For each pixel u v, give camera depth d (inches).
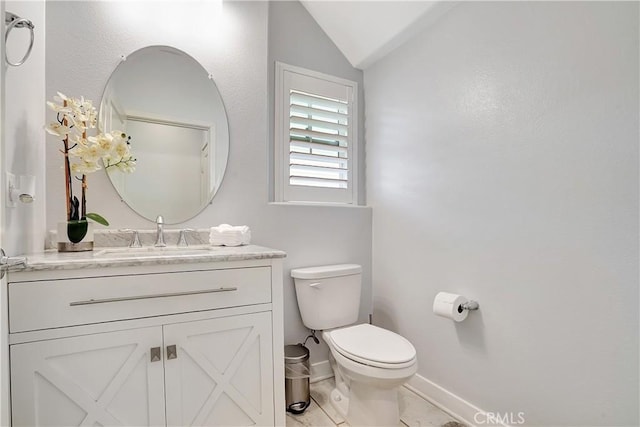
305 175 83.7
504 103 55.9
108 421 40.7
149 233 61.1
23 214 44.5
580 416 45.9
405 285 77.4
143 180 62.8
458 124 64.4
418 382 72.9
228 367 48.3
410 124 76.2
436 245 69.3
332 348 61.9
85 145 51.2
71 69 57.4
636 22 40.6
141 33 63.3
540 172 50.8
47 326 38.3
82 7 58.6
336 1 77.6
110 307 41.4
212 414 46.9
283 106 80.4
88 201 58.4
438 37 68.9
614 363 42.6
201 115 68.1
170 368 44.4
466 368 62.5
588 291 45.2
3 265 28.6
